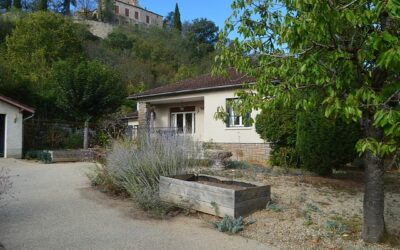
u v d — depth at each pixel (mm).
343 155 9688
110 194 8180
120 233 5508
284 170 11492
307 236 5250
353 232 5379
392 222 6082
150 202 6816
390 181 10672
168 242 5133
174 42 61344
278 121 12383
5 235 5328
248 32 5355
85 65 20375
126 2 87125
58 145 20266
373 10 3666
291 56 4461
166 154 8031
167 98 20203
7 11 61344
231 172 10602
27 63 37312
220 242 5137
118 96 20781
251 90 5480
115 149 8719
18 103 17922
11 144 17781
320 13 3705
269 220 5941
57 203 7406
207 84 18688
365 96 3764
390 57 3252
